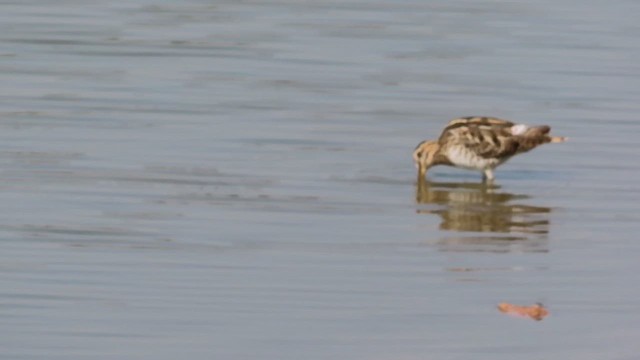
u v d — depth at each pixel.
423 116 24.25
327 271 16.98
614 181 21.22
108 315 15.49
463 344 14.98
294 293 16.27
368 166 21.55
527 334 15.28
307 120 23.77
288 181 20.59
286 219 18.91
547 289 16.62
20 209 18.94
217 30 30.41
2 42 28.67
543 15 32.66
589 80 26.83
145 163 21.19
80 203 19.28
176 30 30.28
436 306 16.02
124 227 18.34
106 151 21.72
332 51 28.72
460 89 26.05
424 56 28.53
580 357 14.70
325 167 21.38
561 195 20.47
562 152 22.66
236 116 23.86
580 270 17.28
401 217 19.22
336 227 18.67
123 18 31.34
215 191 20.02
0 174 20.42
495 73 27.23
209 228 18.42
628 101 25.48
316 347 14.82
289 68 27.27
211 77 26.42
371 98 25.30
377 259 17.47
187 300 15.97
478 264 17.41
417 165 20.97
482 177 21.22
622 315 15.86
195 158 21.55
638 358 14.69
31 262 16.97
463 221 19.12
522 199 20.23
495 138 20.62
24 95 24.77
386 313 15.77
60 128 22.84
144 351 14.62
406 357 14.61
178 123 23.34
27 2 32.78
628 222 19.28
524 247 18.12
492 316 15.76
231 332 15.15
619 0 34.50
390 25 31.36
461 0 34.38
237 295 16.16
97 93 25.02
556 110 24.81
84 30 29.98
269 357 14.55
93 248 17.53
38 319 15.32
